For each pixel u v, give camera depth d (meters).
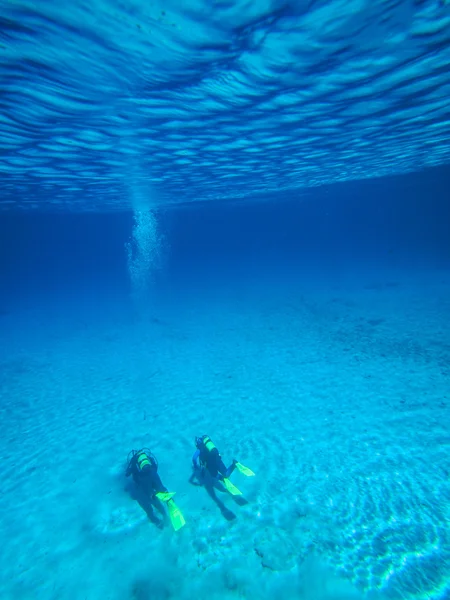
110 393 10.65
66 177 13.48
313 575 4.21
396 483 5.60
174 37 4.43
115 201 23.39
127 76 5.52
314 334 14.69
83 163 11.40
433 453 6.27
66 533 5.21
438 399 8.14
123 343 16.16
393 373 9.87
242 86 6.26
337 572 4.21
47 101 6.36
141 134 8.75
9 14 3.81
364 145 12.05
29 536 5.20
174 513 5.02
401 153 14.45
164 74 5.52
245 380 10.73
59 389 11.18
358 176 21.81
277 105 7.44
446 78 6.48
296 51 5.05
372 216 145.50
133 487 6.20
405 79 6.41
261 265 65.44
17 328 20.91
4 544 5.07
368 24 4.45
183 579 4.34
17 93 5.94
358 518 4.98
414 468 5.92
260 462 6.57
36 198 19.58
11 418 9.29
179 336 16.62
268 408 8.76
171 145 10.04
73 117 7.25
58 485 6.38
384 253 61.78
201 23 4.14
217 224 90.44
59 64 5.01
